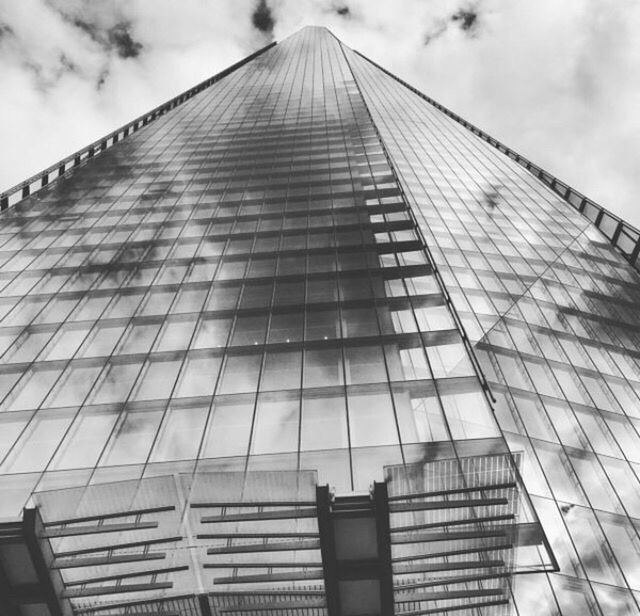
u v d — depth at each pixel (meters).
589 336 31.80
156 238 33.69
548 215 51.38
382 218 33.94
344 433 17.69
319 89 79.50
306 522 13.50
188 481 13.63
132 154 52.28
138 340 23.64
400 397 19.03
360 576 11.14
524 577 15.78
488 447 16.44
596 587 16.09
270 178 43.00
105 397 20.19
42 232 35.34
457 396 18.80
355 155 47.03
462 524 12.46
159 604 12.86
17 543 10.86
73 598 11.78
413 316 23.86
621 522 18.84
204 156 50.34
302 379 20.42
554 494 19.55
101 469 16.88
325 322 23.95
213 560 13.24
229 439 17.84
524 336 29.72
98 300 26.98
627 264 43.81
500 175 62.12
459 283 33.91
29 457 17.47
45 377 21.41
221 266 29.88
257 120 64.56
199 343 23.20
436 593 12.38
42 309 26.27
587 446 22.48
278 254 30.66
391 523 13.41
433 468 13.51
